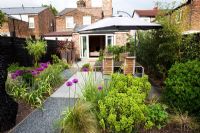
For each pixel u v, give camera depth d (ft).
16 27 71.00
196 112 13.15
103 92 13.00
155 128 11.51
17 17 87.40
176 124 11.89
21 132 11.22
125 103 10.10
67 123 10.54
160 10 23.95
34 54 32.53
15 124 12.19
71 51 46.70
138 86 12.92
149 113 11.51
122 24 21.15
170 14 22.90
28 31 84.17
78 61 52.70
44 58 37.35
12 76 17.15
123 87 12.19
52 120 12.67
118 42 55.16
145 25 21.54
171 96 13.99
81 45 57.41
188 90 12.94
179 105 13.44
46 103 16.11
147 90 13.62
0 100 10.98
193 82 13.03
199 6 38.09
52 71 23.40
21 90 16.37
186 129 11.46
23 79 17.78
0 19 42.14
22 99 16.02
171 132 11.14
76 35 57.36
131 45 41.70
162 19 22.49
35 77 18.84
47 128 11.65
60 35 79.82
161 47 21.70
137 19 24.48
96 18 88.43
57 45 45.42
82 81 24.04
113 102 10.34
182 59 20.17
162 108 12.65
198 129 11.46
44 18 94.02
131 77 13.50
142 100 11.04
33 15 86.69
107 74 24.26
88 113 10.88
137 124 10.94
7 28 64.08
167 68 22.67
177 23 21.59
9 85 16.67
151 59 27.76
